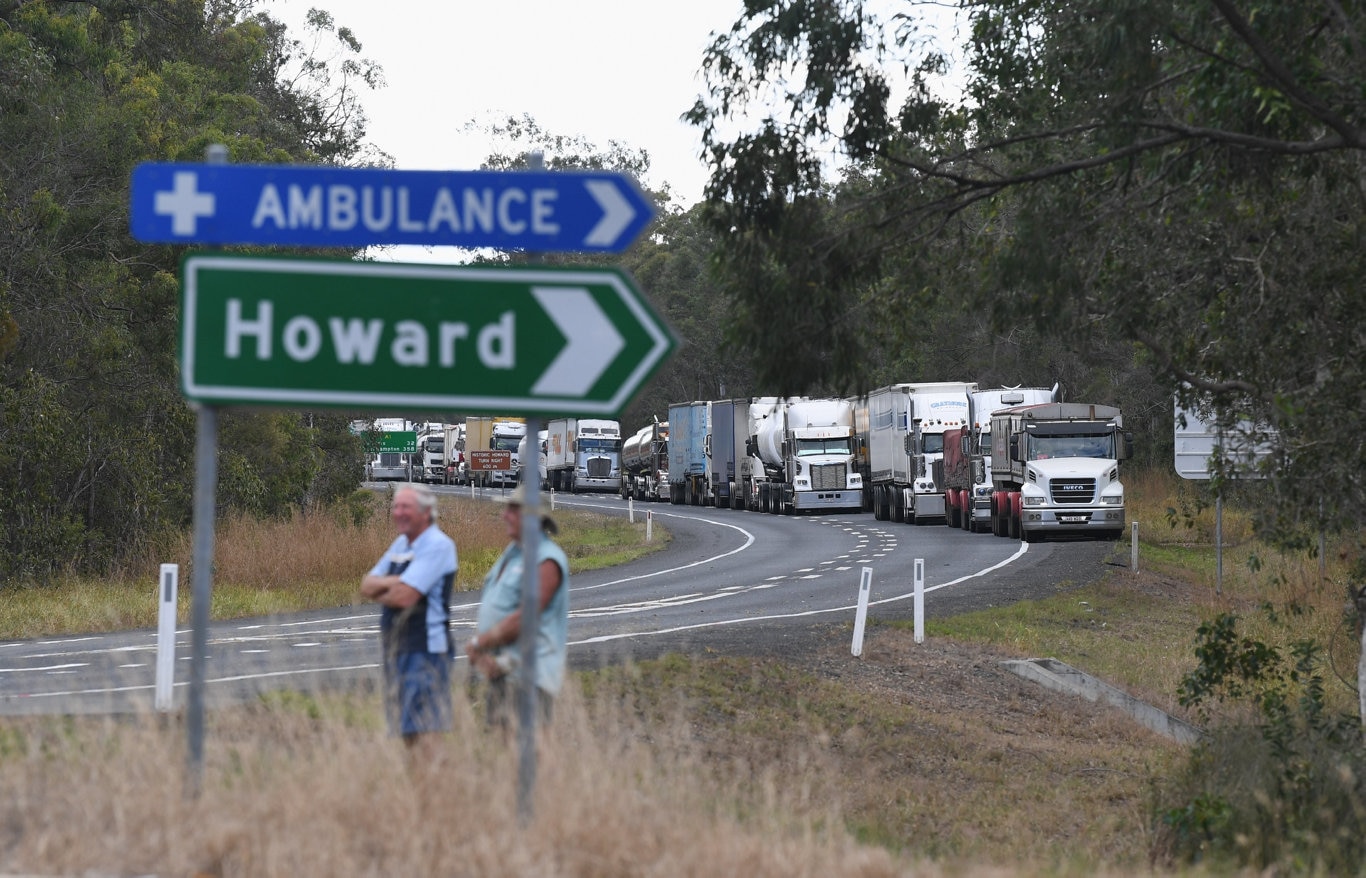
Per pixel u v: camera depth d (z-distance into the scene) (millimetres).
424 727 18203
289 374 14492
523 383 14422
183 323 14484
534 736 14641
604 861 14273
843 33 30500
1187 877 20500
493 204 14727
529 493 14562
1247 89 28734
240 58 131375
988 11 34531
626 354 14414
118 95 94562
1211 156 31047
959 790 32094
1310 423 32281
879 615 56875
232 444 99375
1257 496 35281
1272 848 24656
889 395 125500
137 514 75000
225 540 72688
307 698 22297
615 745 17797
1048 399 109250
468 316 14461
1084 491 95062
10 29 82875
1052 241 32125
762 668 40375
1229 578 75688
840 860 15562
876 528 117875
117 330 84062
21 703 29203
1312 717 32125
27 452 71812
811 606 60156
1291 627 52562
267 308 14492
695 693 35562
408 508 18984
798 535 111062
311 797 15211
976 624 55469
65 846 14508
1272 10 27625
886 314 34188
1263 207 33094
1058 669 48000
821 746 31812
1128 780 34094
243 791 15680
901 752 34750
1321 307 33156
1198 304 35688
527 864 13766
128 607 58375
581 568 85000
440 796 15273
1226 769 29062
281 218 14844
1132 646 54938
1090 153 33531
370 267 14453
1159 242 34688
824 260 32031
